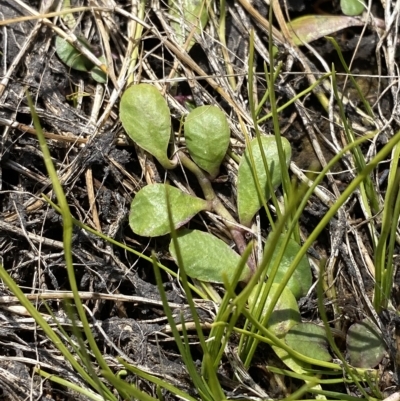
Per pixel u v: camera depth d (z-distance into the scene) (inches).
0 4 14.2
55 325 13.2
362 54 14.5
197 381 12.2
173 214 13.3
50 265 13.4
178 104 14.0
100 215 13.7
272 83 12.9
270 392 13.1
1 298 13.2
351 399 12.6
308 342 12.9
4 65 13.9
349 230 13.6
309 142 14.2
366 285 13.4
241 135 13.9
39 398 12.9
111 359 13.1
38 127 11.3
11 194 13.6
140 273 13.6
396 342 13.0
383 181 13.9
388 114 14.2
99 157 13.7
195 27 14.2
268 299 12.9
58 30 14.1
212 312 13.2
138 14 14.3
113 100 13.9
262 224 13.7
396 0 14.5
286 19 14.7
